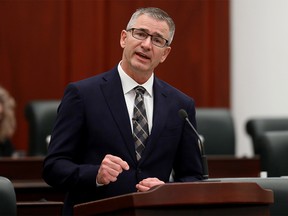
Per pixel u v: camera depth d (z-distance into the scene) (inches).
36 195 486.3
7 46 802.2
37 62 806.5
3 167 522.3
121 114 365.7
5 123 649.6
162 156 369.7
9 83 803.4
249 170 563.5
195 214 276.7
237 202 278.8
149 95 378.3
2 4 800.9
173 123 374.6
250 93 830.5
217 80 833.5
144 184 321.4
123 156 361.4
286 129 649.6
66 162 354.0
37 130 621.9
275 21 822.5
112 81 373.1
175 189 272.7
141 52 362.6
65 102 366.0
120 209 274.5
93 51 813.9
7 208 319.9
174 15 830.5
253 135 644.7
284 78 822.5
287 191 335.3
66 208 365.7
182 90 831.7
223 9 832.3
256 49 828.0
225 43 833.5
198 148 380.5
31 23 804.6
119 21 816.3
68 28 811.4
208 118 646.5
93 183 344.8
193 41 833.5
